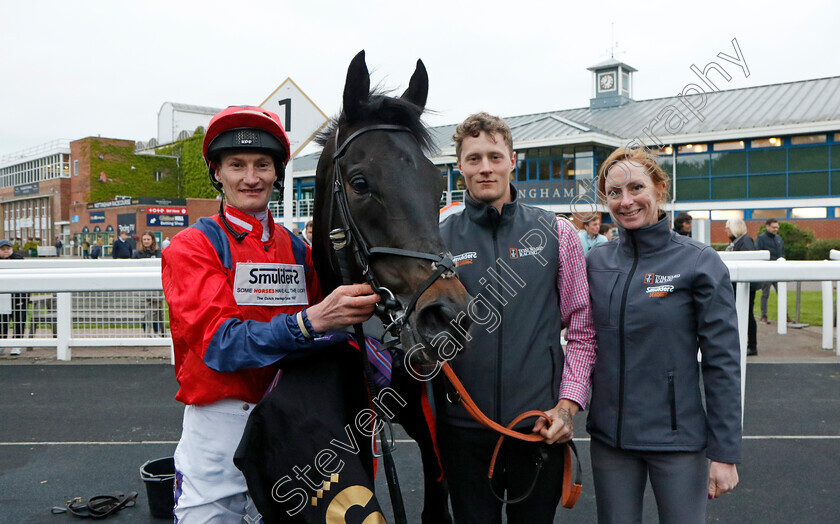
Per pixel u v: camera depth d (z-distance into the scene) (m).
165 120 46.81
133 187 43.09
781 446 3.61
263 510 1.35
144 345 5.95
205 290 1.40
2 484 3.14
